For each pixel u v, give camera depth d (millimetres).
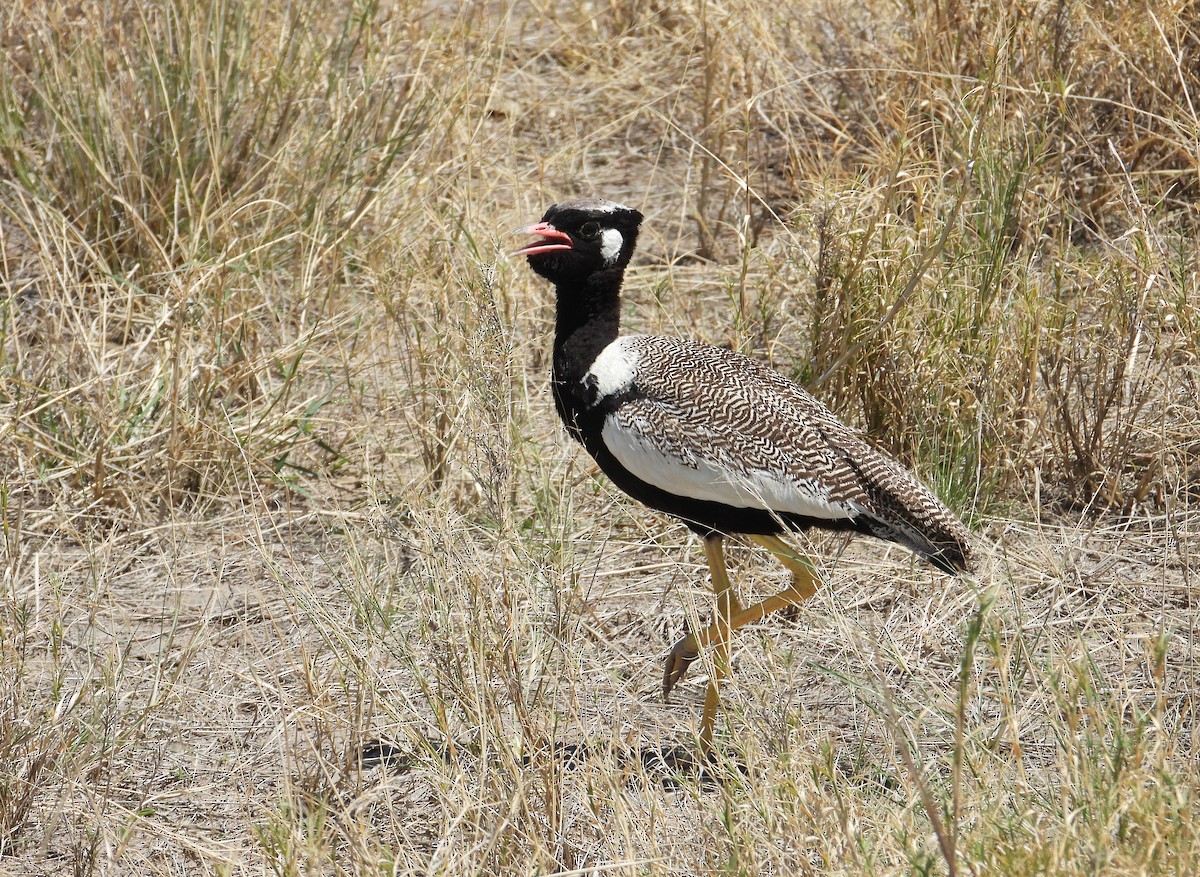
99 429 10891
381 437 11500
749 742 7547
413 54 15305
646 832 7391
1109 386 11000
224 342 11914
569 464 10797
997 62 12016
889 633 9094
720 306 13039
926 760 7836
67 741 8047
